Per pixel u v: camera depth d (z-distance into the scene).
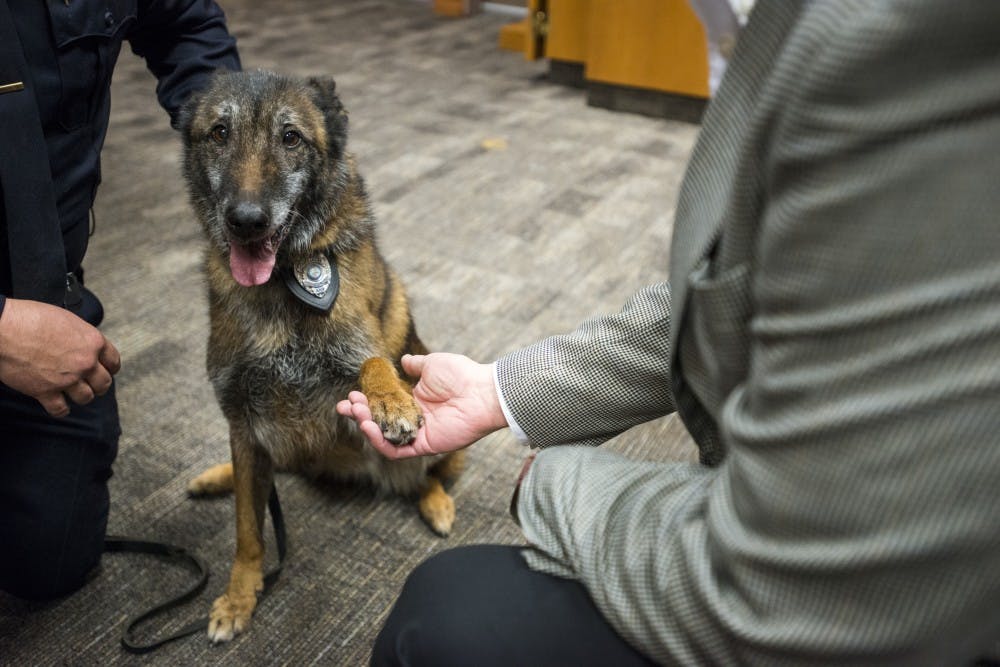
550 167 4.43
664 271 3.42
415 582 0.92
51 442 1.75
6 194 1.48
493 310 3.11
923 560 0.55
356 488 2.33
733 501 0.68
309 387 1.92
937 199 0.52
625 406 1.15
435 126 4.97
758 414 0.64
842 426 0.56
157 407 2.58
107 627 1.86
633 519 0.83
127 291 3.18
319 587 1.99
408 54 6.41
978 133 0.51
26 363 1.45
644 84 5.16
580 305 3.17
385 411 1.58
